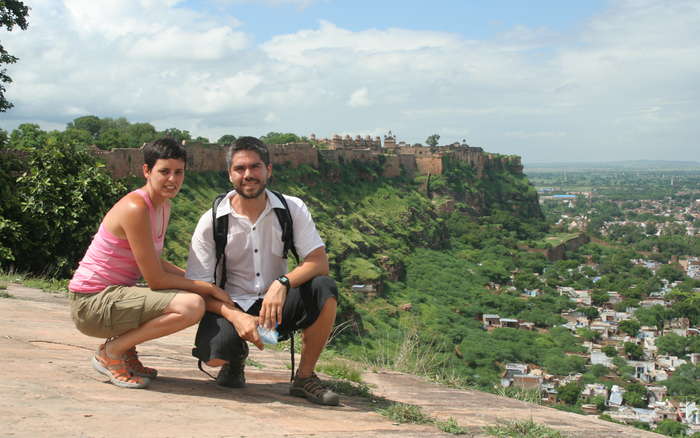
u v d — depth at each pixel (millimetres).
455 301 57438
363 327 36375
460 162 107875
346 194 73688
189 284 3537
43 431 2213
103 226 3455
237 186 3561
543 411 4961
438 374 6590
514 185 126625
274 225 3723
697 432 31406
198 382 3898
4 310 6215
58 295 9016
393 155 90812
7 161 13531
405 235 71438
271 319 3500
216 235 3670
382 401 4293
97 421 2471
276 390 4051
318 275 3748
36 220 12719
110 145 60500
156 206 3496
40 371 3377
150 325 3383
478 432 3568
